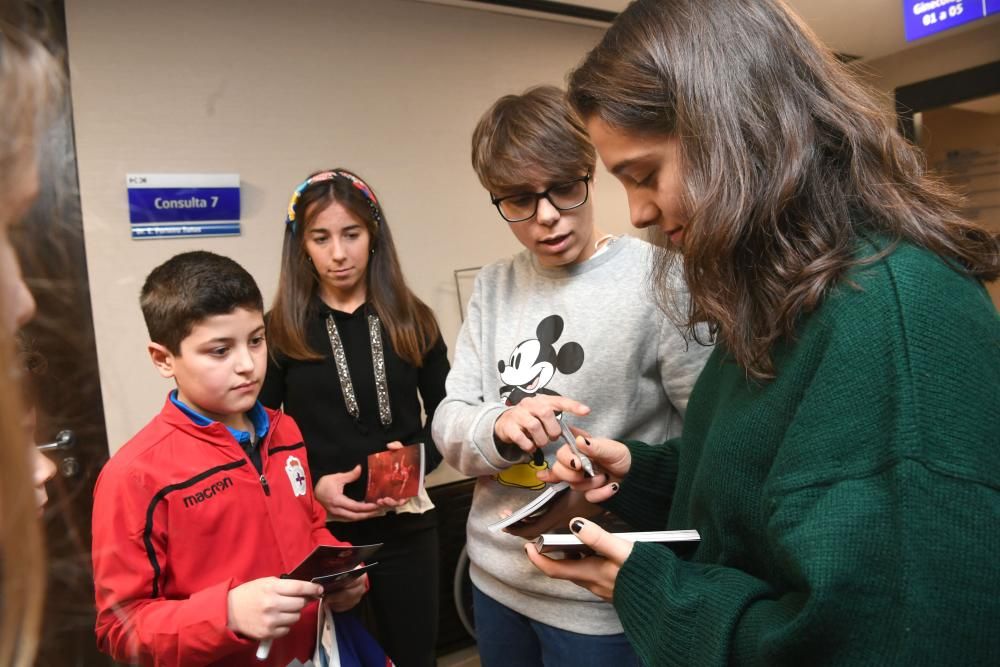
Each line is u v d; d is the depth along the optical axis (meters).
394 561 1.72
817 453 0.57
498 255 2.97
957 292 0.57
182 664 0.99
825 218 0.63
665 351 1.19
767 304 0.65
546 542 0.79
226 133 2.38
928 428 0.52
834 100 0.64
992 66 3.41
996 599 0.51
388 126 2.68
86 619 0.47
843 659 0.53
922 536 0.51
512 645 1.33
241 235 2.43
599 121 0.73
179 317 1.12
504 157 1.20
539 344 1.30
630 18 0.72
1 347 0.32
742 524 0.70
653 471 1.07
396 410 1.80
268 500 1.21
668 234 0.80
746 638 0.60
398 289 1.84
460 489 2.74
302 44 2.49
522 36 2.97
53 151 0.40
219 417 1.21
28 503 0.32
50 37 0.38
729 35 0.65
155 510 1.06
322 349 1.74
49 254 0.42
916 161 0.67
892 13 3.15
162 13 2.24
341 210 1.69
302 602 1.00
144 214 2.24
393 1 2.65
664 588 0.70
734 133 0.63
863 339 0.57
